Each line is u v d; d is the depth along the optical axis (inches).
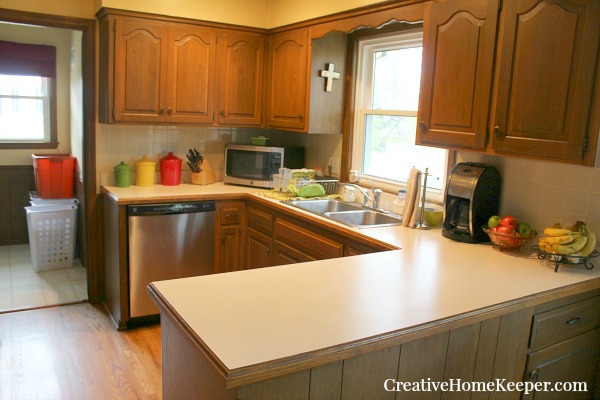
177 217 139.6
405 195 122.8
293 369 51.1
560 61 76.5
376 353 59.3
